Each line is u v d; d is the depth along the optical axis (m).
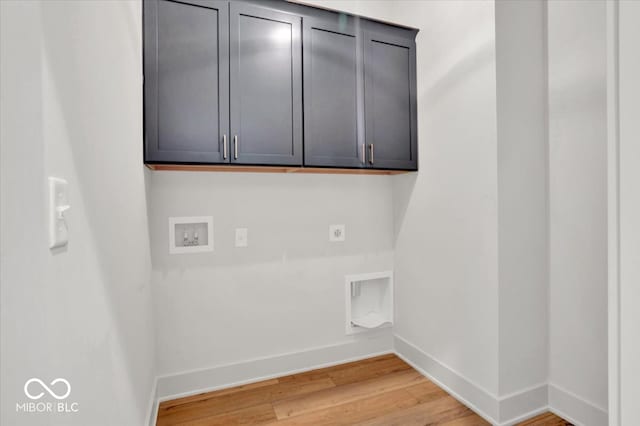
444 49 1.89
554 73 1.66
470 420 1.62
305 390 1.90
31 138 0.47
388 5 2.37
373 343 2.35
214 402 1.78
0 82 0.41
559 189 1.65
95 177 0.77
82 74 0.70
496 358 1.58
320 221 2.21
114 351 0.90
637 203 0.56
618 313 0.59
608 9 0.59
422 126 2.09
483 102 1.63
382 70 2.03
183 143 1.57
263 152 1.73
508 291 1.59
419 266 2.13
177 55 1.57
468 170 1.74
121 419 0.97
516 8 1.62
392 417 1.64
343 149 1.92
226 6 1.66
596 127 1.49
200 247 1.90
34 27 0.48
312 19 1.85
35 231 0.48
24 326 0.45
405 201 2.28
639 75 0.56
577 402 1.57
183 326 1.86
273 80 1.76
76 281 0.63
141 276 1.38
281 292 2.10
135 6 1.33
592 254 1.52
